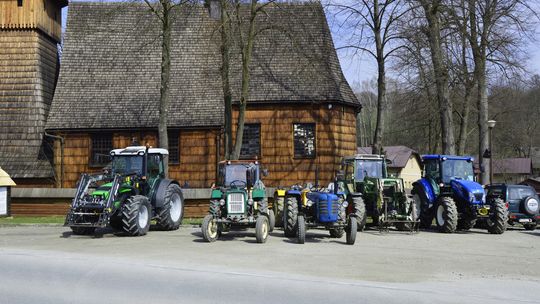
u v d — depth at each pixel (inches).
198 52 1242.6
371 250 562.3
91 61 1234.0
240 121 1003.9
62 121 1161.4
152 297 336.8
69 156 1161.4
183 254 517.7
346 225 609.6
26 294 346.0
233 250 548.4
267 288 361.1
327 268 448.8
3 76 1190.9
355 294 346.0
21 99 1181.7
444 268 462.0
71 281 382.9
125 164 741.3
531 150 3213.6
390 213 735.1
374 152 979.3
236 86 1167.6
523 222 824.3
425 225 810.2
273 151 1143.0
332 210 601.6
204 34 1259.8
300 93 1147.9
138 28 1269.7
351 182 784.9
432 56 990.4
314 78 1166.3
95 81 1210.0
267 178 1135.6
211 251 540.4
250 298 334.6
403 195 738.8
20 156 1148.5
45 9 1246.3
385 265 470.3
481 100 1091.9
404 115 1237.7
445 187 794.8
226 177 676.1
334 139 1144.8
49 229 779.4
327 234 709.3
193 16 1286.9
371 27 976.9
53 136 1152.8
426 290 362.0
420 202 814.5
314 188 680.4
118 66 1230.9
